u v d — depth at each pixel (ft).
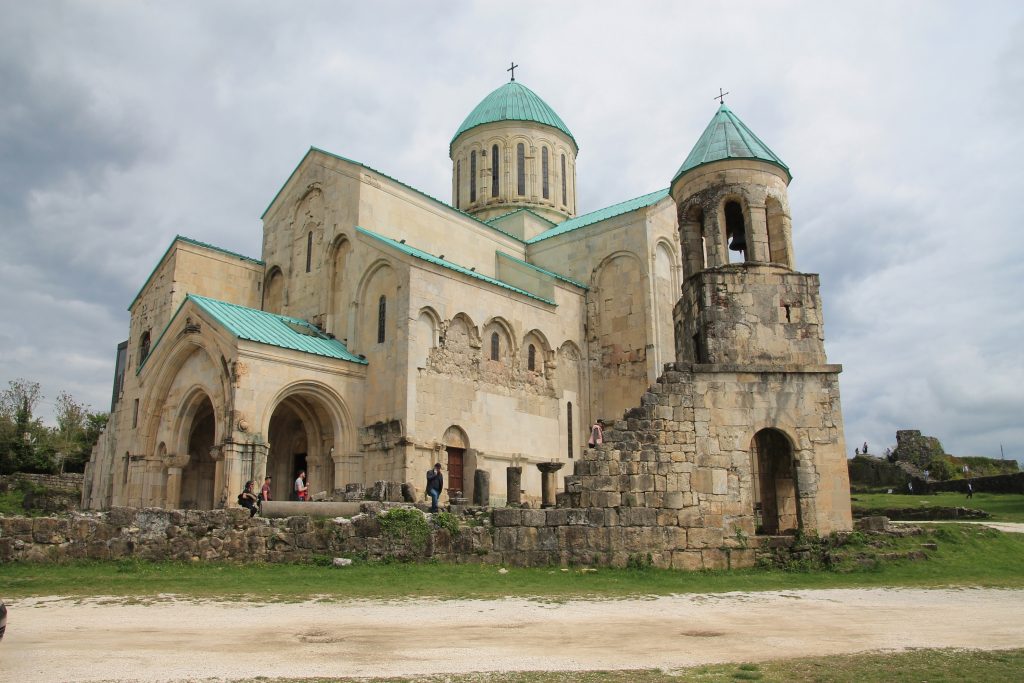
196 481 113.09
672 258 137.80
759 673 27.73
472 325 111.45
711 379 71.05
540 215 159.02
